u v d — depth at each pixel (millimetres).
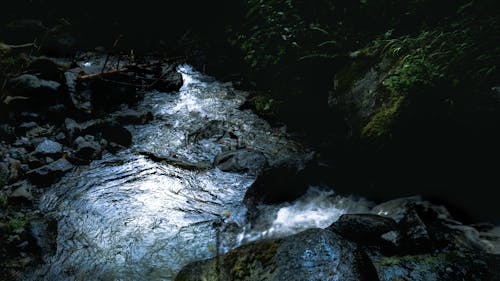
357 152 5582
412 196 5305
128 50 9953
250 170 6078
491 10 5961
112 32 10398
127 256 4484
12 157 5852
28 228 4500
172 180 5844
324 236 3576
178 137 6973
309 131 7262
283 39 7707
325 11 7828
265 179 5418
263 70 8578
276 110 7688
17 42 9156
